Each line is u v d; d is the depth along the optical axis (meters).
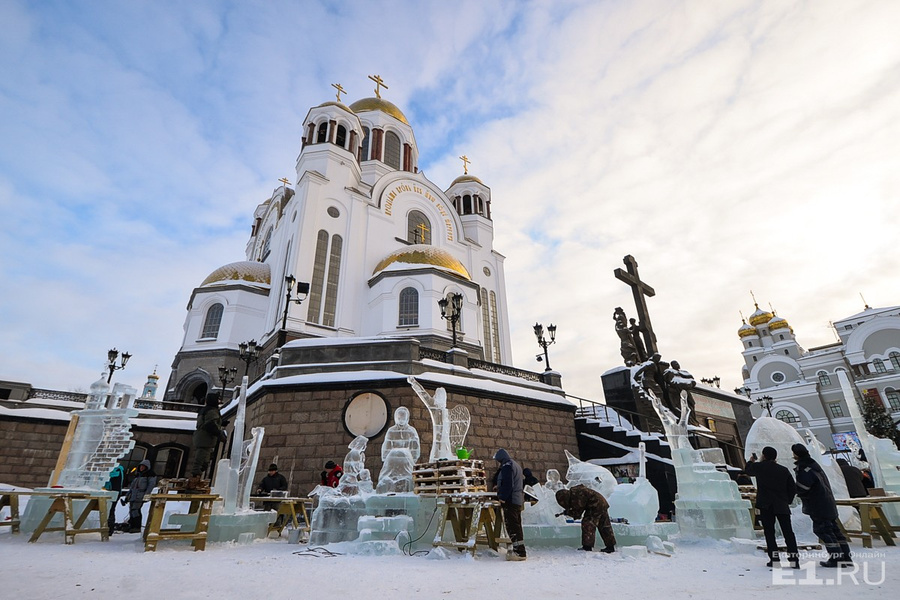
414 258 30.38
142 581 4.77
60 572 5.15
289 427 15.12
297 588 4.61
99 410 10.19
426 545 7.71
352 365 16.23
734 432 24.72
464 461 7.68
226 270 34.19
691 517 8.85
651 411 19.14
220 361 29.75
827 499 5.92
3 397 20.94
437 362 17.17
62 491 8.20
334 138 35.22
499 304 39.75
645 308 22.08
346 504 8.03
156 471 22.39
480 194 45.88
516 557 6.55
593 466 9.60
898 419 45.06
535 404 18.47
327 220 31.53
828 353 51.91
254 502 11.27
